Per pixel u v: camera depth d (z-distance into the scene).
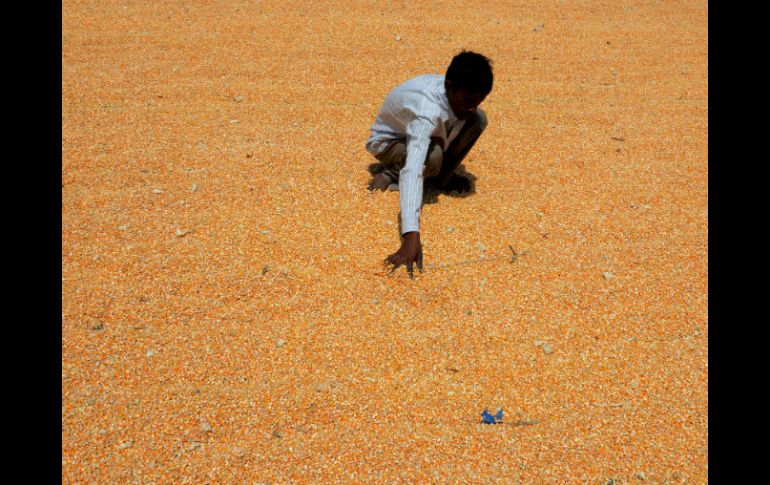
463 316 2.95
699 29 6.75
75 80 4.96
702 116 4.96
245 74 5.23
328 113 4.70
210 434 2.36
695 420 2.51
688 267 3.35
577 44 6.25
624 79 5.57
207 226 3.44
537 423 2.47
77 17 6.11
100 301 2.94
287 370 2.64
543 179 4.03
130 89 4.89
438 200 3.72
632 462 2.33
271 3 6.70
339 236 3.38
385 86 5.15
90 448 2.29
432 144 3.37
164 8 6.46
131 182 3.77
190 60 5.42
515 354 2.77
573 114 4.90
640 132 4.69
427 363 2.71
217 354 2.70
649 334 2.92
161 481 2.19
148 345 2.73
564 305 3.05
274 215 3.53
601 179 4.07
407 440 2.38
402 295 3.04
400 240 3.37
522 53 5.95
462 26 6.44
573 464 2.31
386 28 6.25
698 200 3.90
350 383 2.60
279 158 4.07
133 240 3.31
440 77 3.37
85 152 4.04
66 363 2.62
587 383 2.66
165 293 3.00
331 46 5.81
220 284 3.06
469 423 2.46
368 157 4.14
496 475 2.27
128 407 2.45
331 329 2.84
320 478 2.22
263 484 2.19
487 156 4.26
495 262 3.27
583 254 3.39
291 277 3.11
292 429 2.40
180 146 4.16
